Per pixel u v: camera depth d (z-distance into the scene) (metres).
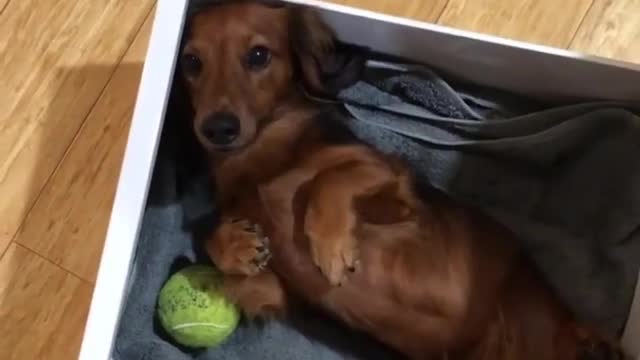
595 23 0.92
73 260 0.94
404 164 0.76
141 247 0.78
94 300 0.69
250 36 0.72
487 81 0.79
